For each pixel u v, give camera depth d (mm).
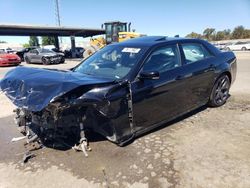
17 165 3393
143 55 3879
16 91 3488
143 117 3805
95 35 37156
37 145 3865
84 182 2988
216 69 5059
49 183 2996
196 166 3215
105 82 3277
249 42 41531
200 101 4926
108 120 3453
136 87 3611
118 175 3090
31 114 3623
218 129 4332
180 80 4246
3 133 4449
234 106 5570
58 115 3135
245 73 10477
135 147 3738
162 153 3553
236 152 3531
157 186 2861
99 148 3719
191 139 3963
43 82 3242
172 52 4305
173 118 4391
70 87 2988
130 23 21828
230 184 2848
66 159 3486
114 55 4238
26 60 21781
